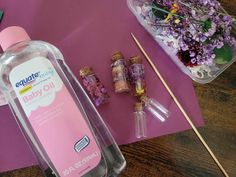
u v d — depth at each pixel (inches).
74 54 8.5
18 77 7.2
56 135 7.1
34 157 8.0
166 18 8.3
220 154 8.1
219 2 8.8
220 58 8.3
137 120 8.1
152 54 8.6
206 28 8.1
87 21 8.7
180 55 8.3
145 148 8.1
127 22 8.8
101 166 7.5
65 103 7.2
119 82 8.1
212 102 8.4
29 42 7.5
